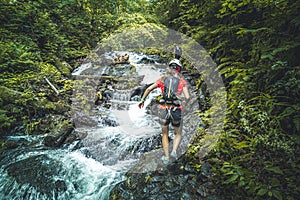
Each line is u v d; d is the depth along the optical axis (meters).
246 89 3.56
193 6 6.65
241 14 4.62
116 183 3.29
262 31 3.79
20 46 6.39
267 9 3.93
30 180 3.49
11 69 6.01
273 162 2.70
